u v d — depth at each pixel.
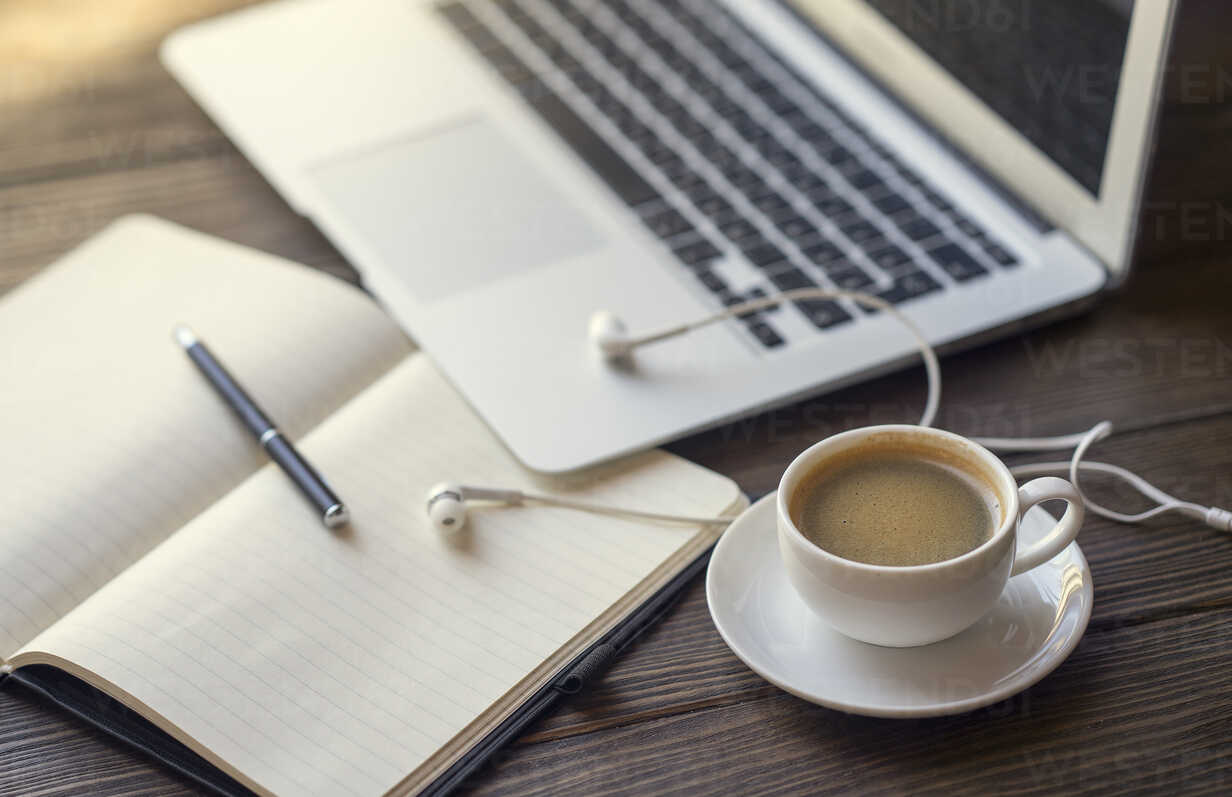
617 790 0.54
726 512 0.66
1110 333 0.78
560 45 1.06
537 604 0.61
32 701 0.61
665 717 0.57
